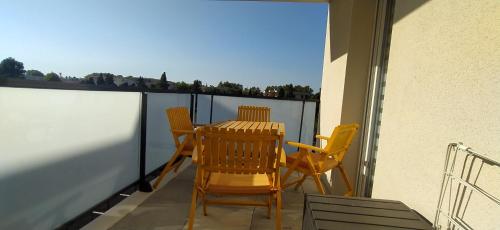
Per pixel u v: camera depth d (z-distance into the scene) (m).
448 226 1.13
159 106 3.20
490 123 0.93
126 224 2.08
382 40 2.48
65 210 1.85
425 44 1.39
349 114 2.84
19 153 1.49
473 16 1.04
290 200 2.74
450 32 1.18
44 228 1.69
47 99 1.63
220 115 4.70
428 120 1.32
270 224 2.19
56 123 1.71
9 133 1.43
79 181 1.96
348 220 1.19
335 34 3.53
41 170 1.63
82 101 1.92
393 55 1.80
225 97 4.66
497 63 0.92
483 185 0.95
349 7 2.86
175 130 2.86
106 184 2.28
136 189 2.79
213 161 1.78
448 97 1.17
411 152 1.46
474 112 1.01
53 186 1.73
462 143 1.07
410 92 1.52
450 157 1.14
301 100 4.44
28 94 1.51
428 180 1.29
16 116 1.45
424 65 1.39
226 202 1.92
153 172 3.07
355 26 2.76
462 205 1.06
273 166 1.79
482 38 0.99
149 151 2.99
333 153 2.41
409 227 1.14
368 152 2.64
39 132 1.60
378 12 2.60
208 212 2.35
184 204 2.48
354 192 2.92
